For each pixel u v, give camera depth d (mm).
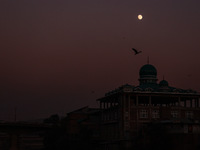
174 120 157125
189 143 123875
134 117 177250
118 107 181000
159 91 184375
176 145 122000
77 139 151000
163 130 126250
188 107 184250
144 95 181000
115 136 182000
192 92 186500
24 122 186625
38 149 185750
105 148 165875
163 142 120812
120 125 176375
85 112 189625
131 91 179375
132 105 179125
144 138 125875
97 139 170750
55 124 167000
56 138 156375
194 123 147375
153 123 141250
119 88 185375
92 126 189375
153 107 180250
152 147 120938
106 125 192625
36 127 187375
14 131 188125
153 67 198375
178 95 184625
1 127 187125
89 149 150125
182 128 146250
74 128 164750
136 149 125562
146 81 196250
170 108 181250
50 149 153375
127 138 163750
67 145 146000
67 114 176875
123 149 134125
